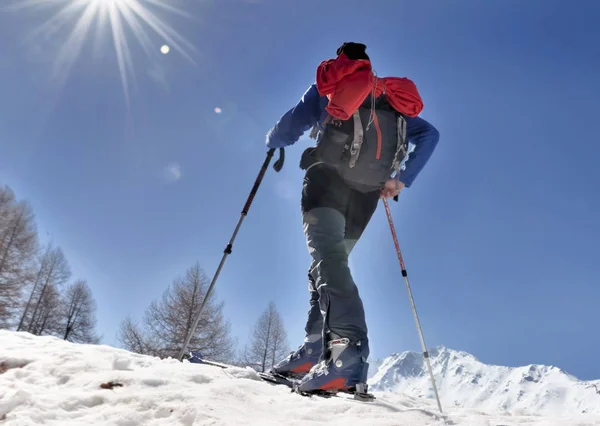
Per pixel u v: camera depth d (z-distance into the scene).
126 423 1.53
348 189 2.33
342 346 2.02
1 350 2.44
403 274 2.80
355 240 2.41
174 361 2.56
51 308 33.34
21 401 1.65
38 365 2.16
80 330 33.47
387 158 2.26
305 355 2.76
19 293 30.36
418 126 2.55
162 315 20.38
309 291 2.82
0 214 31.94
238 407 1.71
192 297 20.27
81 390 1.85
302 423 1.55
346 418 1.67
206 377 2.11
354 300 2.09
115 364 2.15
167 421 1.55
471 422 1.65
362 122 2.21
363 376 2.04
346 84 2.13
